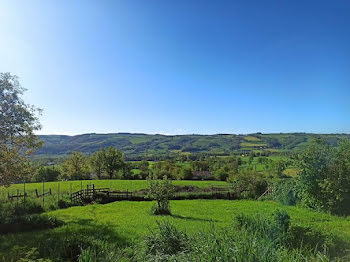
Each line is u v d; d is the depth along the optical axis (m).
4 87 18.97
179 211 27.11
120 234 15.27
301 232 9.52
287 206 30.48
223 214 25.17
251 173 45.09
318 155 26.05
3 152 19.48
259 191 41.88
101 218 22.25
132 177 75.75
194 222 19.95
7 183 20.77
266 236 7.68
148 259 6.84
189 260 5.02
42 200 29.17
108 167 76.19
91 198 35.81
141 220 20.98
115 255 7.00
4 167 19.92
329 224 18.31
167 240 7.37
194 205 32.31
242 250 4.80
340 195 23.09
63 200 30.23
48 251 10.03
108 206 30.86
